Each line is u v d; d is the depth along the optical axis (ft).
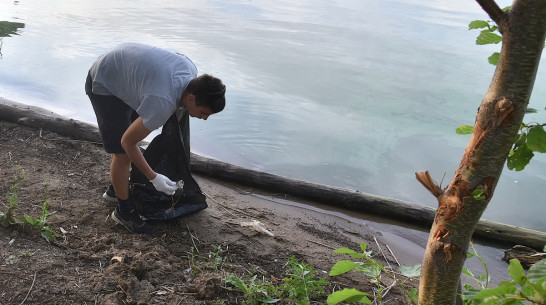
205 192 16.19
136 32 36.29
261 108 24.68
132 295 10.01
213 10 45.34
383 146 21.62
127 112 11.70
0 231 11.33
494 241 15.87
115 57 11.21
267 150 21.04
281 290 11.02
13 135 17.71
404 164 20.53
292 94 26.37
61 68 28.22
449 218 5.81
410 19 44.16
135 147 11.16
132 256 11.34
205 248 12.61
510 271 5.35
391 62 32.17
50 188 14.19
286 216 15.58
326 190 17.04
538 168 21.42
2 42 31.86
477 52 35.09
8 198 11.98
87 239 11.93
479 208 5.72
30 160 15.97
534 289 5.23
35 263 10.49
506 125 5.35
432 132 23.18
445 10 48.47
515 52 5.16
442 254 5.94
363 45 35.63
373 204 16.66
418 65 31.78
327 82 28.27
